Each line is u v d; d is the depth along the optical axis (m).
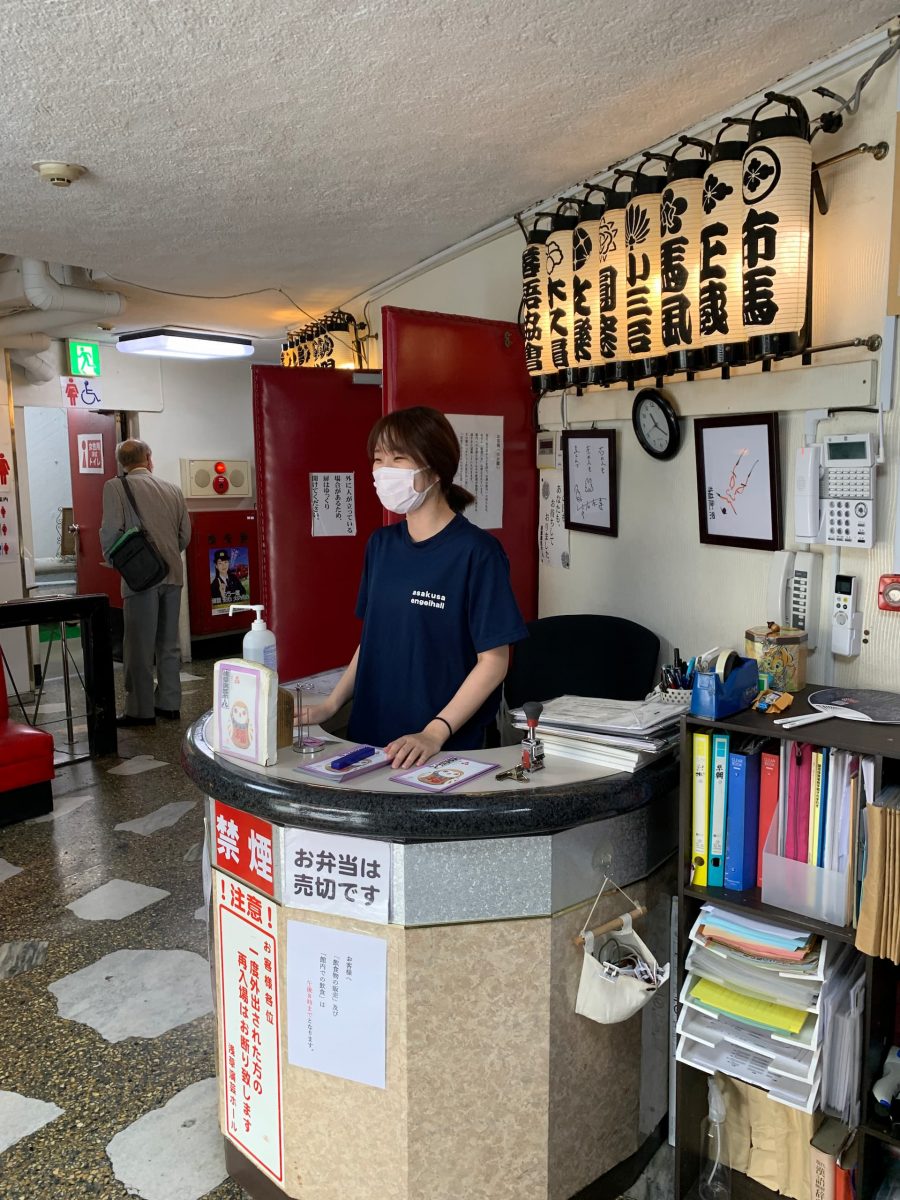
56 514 8.59
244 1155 1.89
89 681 4.65
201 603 7.22
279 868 1.67
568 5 1.71
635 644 2.62
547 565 3.24
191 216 3.18
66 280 4.44
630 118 2.30
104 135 2.37
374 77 2.02
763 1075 1.70
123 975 2.70
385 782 1.64
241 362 7.37
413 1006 1.59
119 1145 2.02
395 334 2.85
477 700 1.87
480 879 1.58
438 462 1.90
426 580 1.97
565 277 2.59
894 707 1.79
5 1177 1.93
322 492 3.55
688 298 2.15
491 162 2.61
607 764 1.72
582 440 2.92
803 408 2.13
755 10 1.76
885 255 1.93
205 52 1.89
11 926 3.00
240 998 1.83
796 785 1.64
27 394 6.21
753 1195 1.84
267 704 1.70
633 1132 1.89
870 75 1.87
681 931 1.79
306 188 2.86
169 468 7.07
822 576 2.14
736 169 1.96
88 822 3.88
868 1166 1.65
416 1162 1.63
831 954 1.68
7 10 1.69
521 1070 1.65
